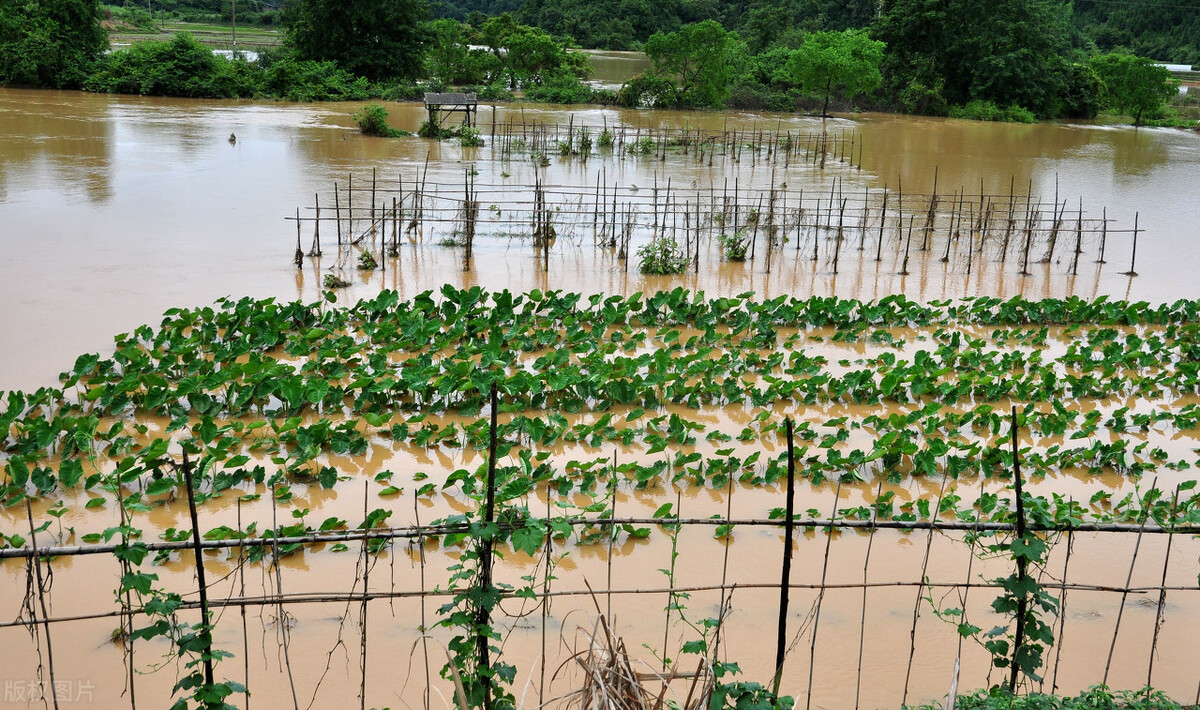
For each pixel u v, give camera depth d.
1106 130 57.94
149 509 10.75
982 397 15.15
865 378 14.79
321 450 12.37
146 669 8.13
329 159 34.81
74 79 52.56
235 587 9.28
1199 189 36.16
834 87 62.00
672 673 5.89
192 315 15.95
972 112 61.22
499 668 6.03
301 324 16.78
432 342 16.23
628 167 37.00
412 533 6.86
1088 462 12.90
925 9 63.12
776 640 8.78
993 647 6.93
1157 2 91.44
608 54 95.75
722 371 15.39
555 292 17.73
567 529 6.66
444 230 24.94
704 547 10.42
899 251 25.19
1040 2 71.25
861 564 10.16
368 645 8.53
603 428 13.14
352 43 58.91
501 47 69.19
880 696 8.05
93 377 13.58
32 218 23.72
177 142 36.81
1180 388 15.84
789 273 22.67
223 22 102.81
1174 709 7.25
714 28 56.50
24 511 10.55
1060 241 26.67
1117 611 9.42
